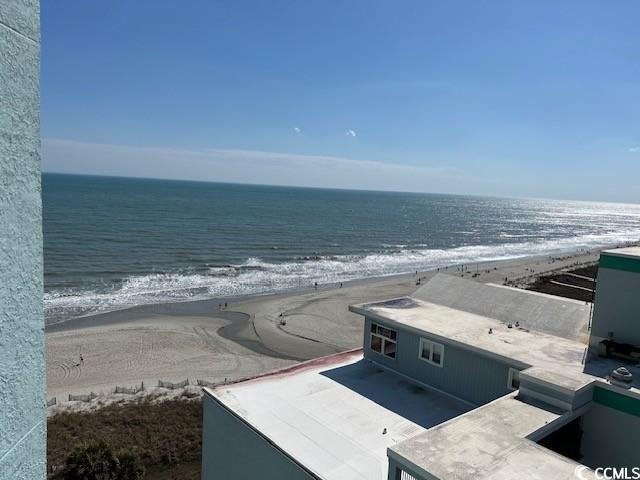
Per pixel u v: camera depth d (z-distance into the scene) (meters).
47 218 101.50
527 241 123.12
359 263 75.81
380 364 16.14
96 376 28.39
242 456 12.38
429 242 108.44
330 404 13.42
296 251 83.44
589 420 10.77
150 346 33.81
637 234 159.88
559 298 16.08
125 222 102.81
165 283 54.75
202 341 35.47
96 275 56.56
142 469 16.73
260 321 41.06
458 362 13.74
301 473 10.45
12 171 1.83
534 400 10.65
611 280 12.26
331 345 35.81
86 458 16.14
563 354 12.52
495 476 7.69
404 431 12.18
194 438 20.80
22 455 1.97
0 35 1.72
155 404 24.27
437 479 7.63
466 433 9.05
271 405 13.22
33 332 2.01
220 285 55.28
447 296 17.67
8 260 1.83
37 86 1.98
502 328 14.78
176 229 97.81
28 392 2.00
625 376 10.52
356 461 10.84
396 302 17.52
